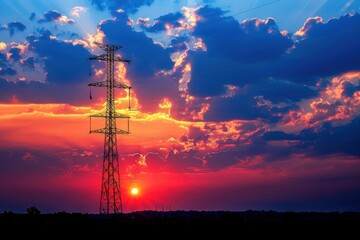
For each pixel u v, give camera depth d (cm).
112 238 13500
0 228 14812
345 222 17575
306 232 14875
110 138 15450
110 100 15462
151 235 14100
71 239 13262
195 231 15000
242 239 13562
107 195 15450
